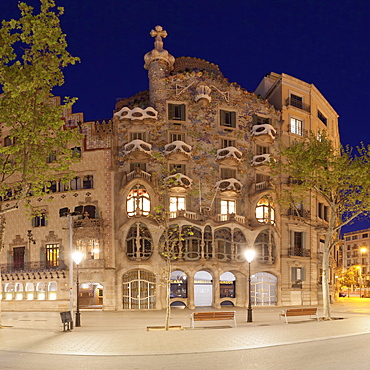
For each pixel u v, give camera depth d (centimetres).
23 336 1747
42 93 1898
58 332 1898
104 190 3772
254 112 4228
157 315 3048
